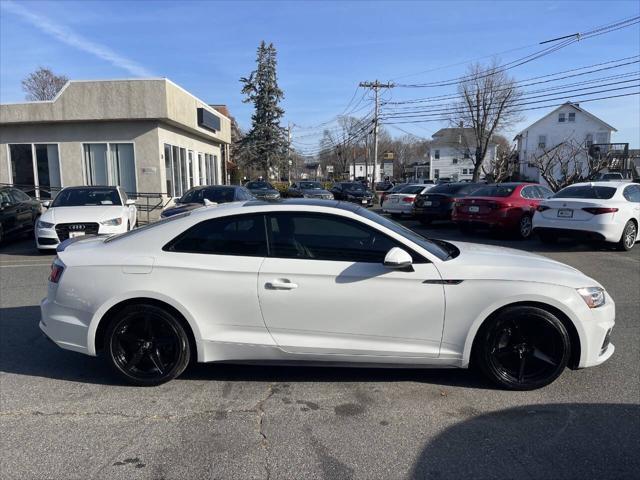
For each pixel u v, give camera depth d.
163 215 10.52
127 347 3.89
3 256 10.45
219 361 3.82
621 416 3.38
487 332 3.70
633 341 4.84
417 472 2.77
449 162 71.44
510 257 4.04
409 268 3.65
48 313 3.93
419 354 3.70
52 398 3.69
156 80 16.20
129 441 3.08
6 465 2.83
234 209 3.88
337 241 3.77
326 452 2.96
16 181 17.41
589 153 40.09
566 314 3.66
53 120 16.53
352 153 88.50
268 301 3.69
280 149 45.94
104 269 3.79
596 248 10.86
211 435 3.15
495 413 3.43
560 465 2.83
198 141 22.88
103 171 17.36
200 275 3.72
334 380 3.99
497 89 43.44
